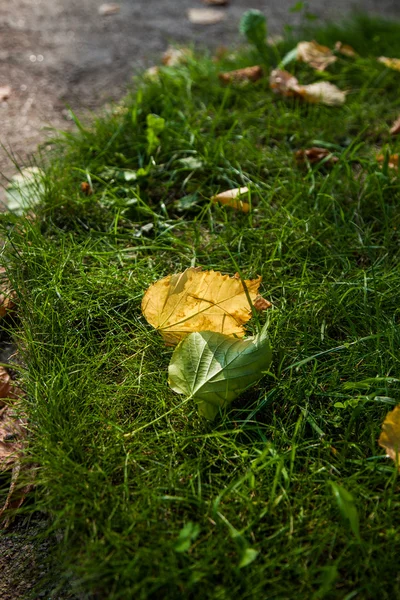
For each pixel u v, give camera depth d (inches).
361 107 46.3
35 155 44.2
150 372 33.5
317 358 33.8
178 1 60.8
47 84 50.0
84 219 40.1
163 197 40.8
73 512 29.5
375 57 51.3
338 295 35.5
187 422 32.0
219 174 42.0
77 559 29.2
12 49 53.2
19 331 35.4
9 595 30.2
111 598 28.1
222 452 31.2
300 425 31.7
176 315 32.7
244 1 60.9
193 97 47.1
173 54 52.4
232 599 28.0
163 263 37.7
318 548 29.0
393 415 29.9
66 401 32.4
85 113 47.7
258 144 44.5
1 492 32.0
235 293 32.2
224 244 37.4
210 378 31.2
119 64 52.2
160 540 28.8
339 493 28.3
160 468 30.7
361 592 28.5
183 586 28.2
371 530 29.1
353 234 38.7
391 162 42.6
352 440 31.7
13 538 31.5
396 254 37.9
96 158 42.5
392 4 60.9
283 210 38.9
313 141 43.8
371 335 33.6
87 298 35.8
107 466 30.8
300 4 51.5
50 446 30.8
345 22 55.1
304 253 38.1
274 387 33.0
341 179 41.9
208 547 28.7
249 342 31.5
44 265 37.0
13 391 34.4
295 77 48.6
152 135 42.0
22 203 40.1
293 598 28.1
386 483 30.2
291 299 36.0
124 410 32.7
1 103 48.1
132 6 59.7
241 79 48.3
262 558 28.8
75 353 33.8
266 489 30.2
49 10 58.4
